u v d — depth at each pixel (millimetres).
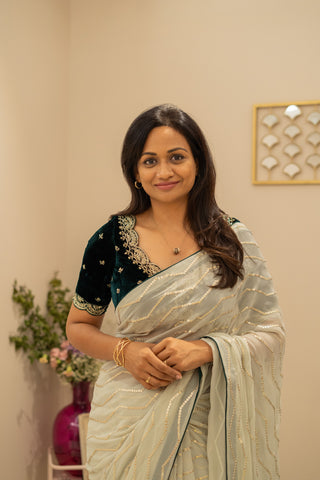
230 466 1528
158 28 3129
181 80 3088
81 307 1710
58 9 3119
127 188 3178
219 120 3025
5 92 2623
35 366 2928
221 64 3025
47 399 3072
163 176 1554
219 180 3023
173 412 1489
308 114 2887
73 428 2762
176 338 1556
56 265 3145
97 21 3223
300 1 2910
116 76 3195
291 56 2922
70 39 3260
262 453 1660
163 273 1566
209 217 1668
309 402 2875
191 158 1594
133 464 1487
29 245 2850
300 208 2908
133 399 1555
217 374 1541
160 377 1495
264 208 2959
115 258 1659
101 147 3219
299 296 2904
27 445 2848
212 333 1596
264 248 2957
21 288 2766
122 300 1601
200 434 1544
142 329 1575
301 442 2883
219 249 1608
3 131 2613
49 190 3053
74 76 3256
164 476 1466
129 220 1693
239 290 1660
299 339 2896
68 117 3260
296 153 2900
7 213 2646
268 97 2953
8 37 2641
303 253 2902
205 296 1553
